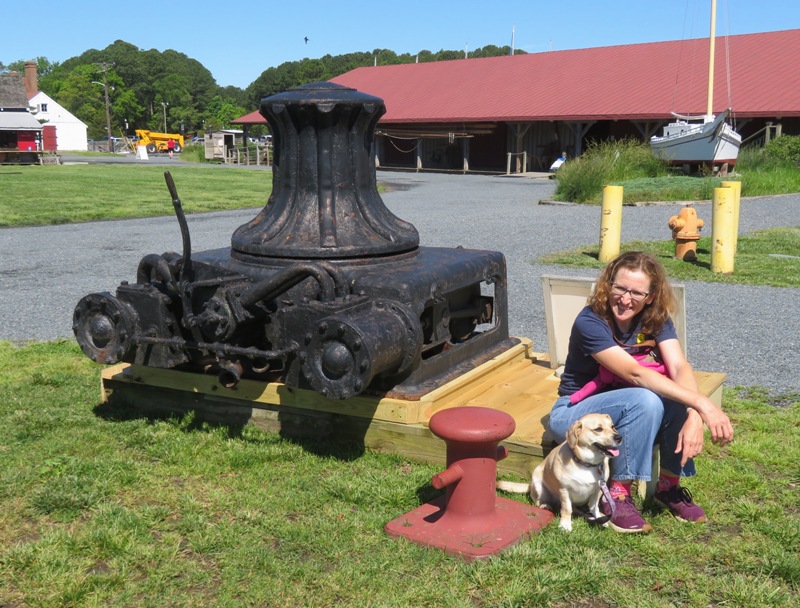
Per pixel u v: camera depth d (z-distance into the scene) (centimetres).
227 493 390
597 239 1423
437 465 423
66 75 16725
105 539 338
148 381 500
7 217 1817
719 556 330
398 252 486
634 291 359
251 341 460
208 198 2392
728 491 392
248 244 474
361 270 457
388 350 400
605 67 4388
